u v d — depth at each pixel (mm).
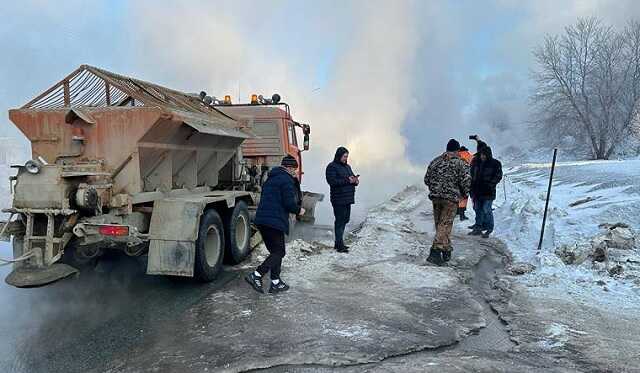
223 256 6996
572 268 6938
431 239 9867
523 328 4934
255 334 4738
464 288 6316
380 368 4039
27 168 5312
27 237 5379
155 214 6004
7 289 6246
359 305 5602
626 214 9367
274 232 6078
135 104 6414
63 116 6125
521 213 10508
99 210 5719
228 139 8367
